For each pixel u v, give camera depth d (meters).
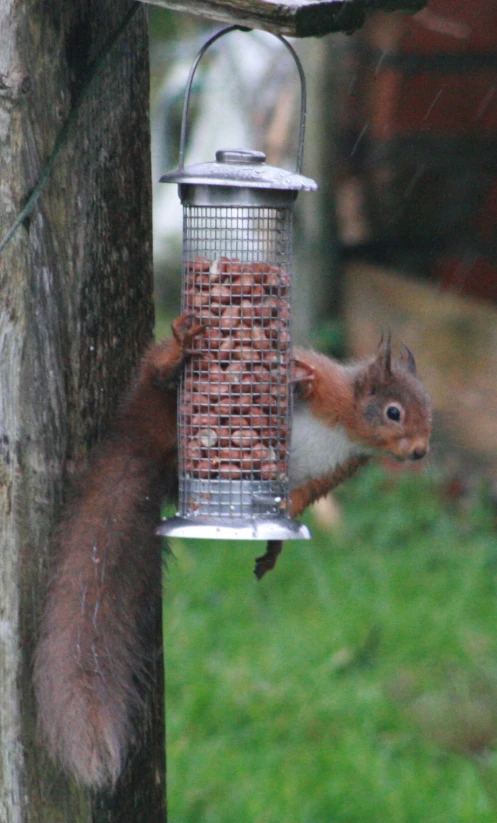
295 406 9.82
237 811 12.11
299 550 18.11
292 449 9.82
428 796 12.32
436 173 22.27
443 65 21.78
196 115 24.81
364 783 12.53
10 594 7.33
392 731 13.66
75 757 6.75
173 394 8.13
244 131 24.50
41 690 7.00
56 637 7.16
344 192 22.77
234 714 13.89
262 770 12.78
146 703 8.02
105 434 7.79
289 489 8.68
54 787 7.39
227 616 16.17
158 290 28.45
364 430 9.82
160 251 28.22
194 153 24.86
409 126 22.28
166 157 25.86
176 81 24.78
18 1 7.02
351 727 13.68
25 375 7.25
